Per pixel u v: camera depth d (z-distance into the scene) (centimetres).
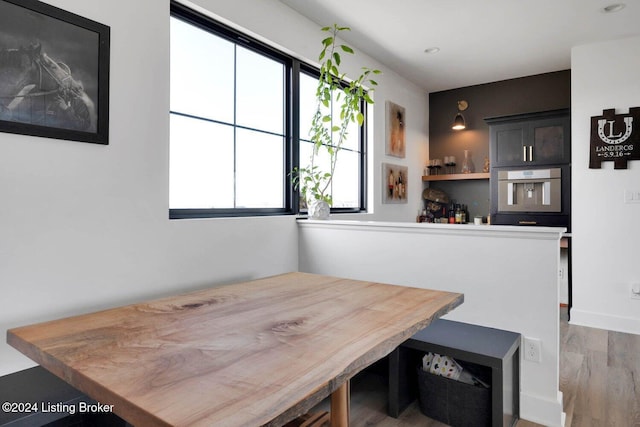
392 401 210
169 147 217
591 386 238
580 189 370
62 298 175
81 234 181
